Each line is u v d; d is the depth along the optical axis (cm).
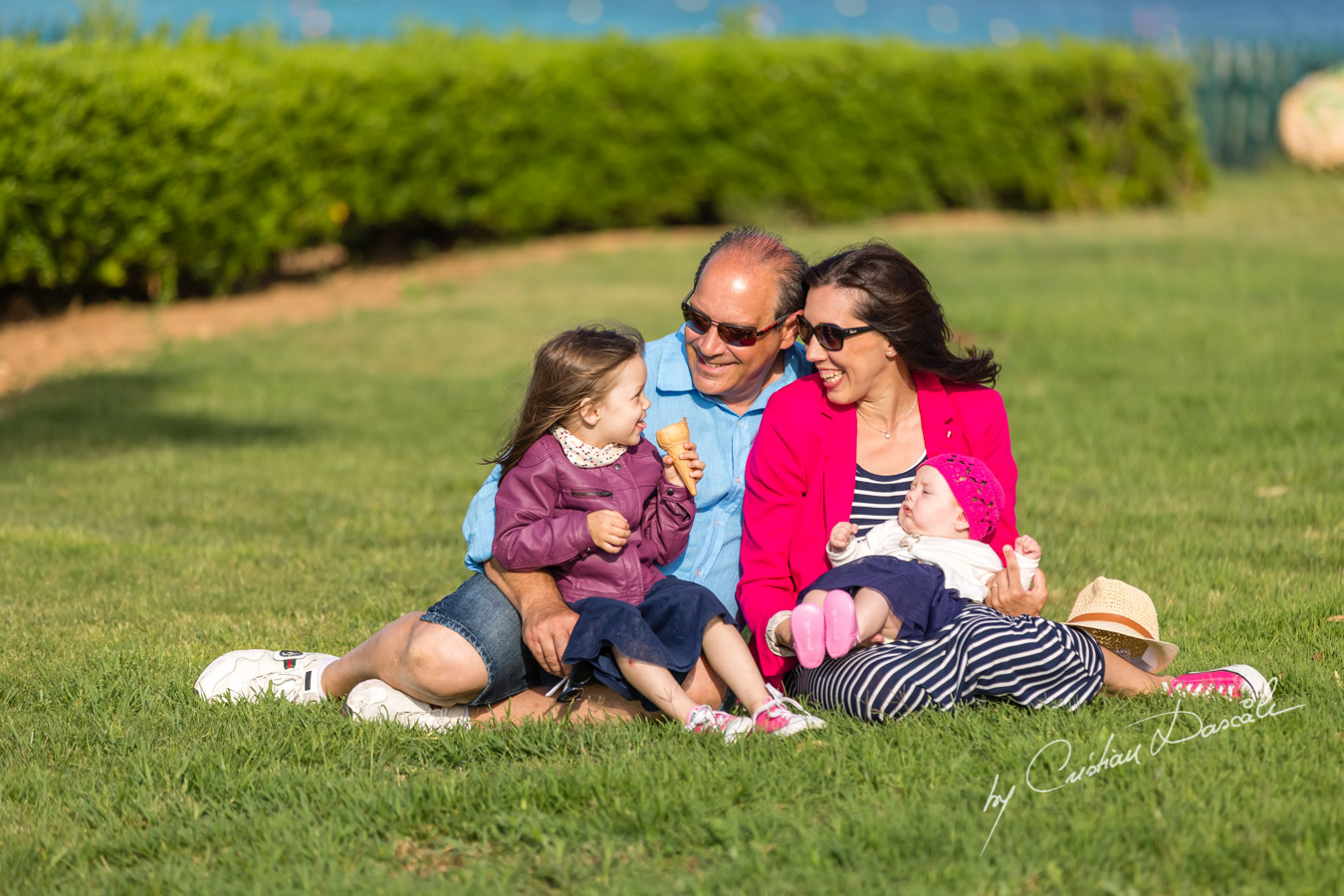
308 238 3525
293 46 3716
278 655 1039
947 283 3262
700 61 4350
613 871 738
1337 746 850
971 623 910
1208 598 1251
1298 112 5828
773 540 1001
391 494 1769
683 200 4431
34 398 2320
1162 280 3200
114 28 3303
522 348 2719
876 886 702
